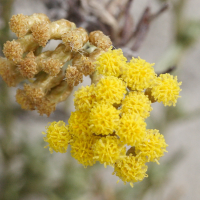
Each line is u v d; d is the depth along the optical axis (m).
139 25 0.15
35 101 0.13
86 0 0.15
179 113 0.21
